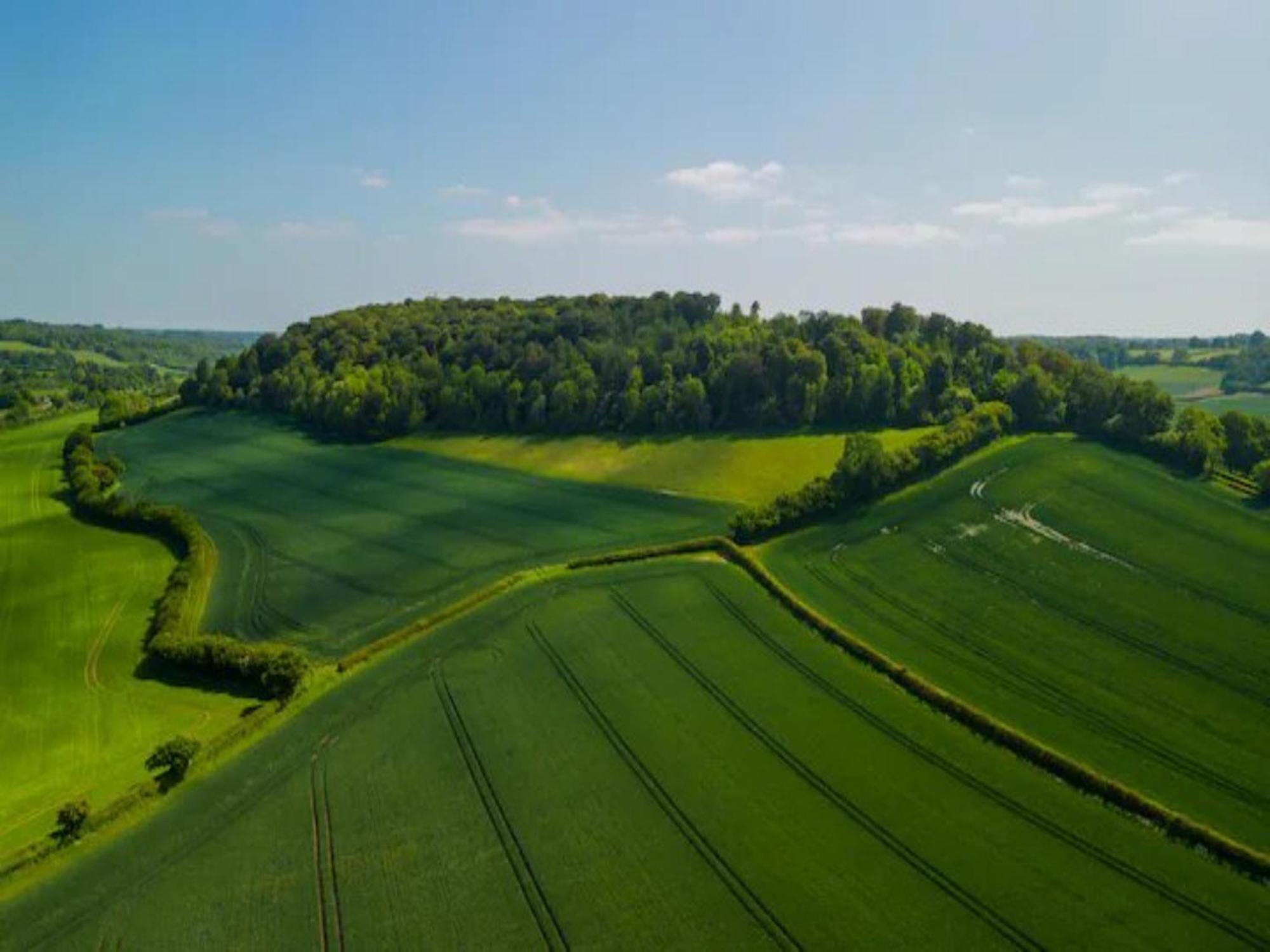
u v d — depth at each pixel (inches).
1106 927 1403.8
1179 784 1786.4
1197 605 2632.9
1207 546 3058.6
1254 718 2049.7
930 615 2598.4
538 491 4072.3
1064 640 2437.3
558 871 1541.6
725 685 2204.7
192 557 3117.6
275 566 3176.7
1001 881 1507.1
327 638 2566.4
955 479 3752.5
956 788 1779.0
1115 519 3309.5
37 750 1990.7
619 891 1491.1
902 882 1505.9
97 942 1407.5
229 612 2765.7
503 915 1440.7
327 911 1457.9
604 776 1829.5
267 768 1878.7
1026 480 3700.8
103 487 4234.7
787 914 1432.1
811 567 2970.0
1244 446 3919.8
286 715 2092.8
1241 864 1541.6
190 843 1641.2
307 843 1635.1
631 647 2425.0
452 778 1829.5
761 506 3302.2
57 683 2316.7
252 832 1668.3
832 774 1825.8
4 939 1419.8
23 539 3511.3
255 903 1482.5
